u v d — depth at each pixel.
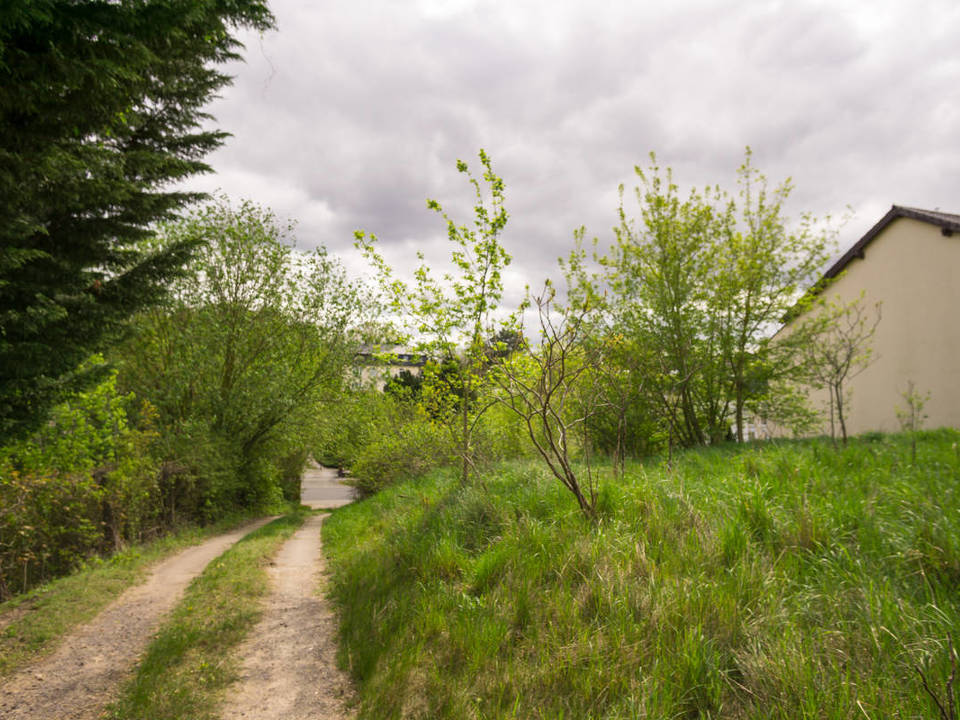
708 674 2.80
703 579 3.72
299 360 20.02
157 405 16.25
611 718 2.72
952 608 2.80
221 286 18.14
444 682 3.46
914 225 13.77
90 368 6.75
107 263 6.86
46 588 7.36
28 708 3.86
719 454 9.24
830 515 4.23
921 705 2.22
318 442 22.06
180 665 4.41
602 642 3.36
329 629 5.20
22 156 4.97
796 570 3.62
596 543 4.62
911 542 3.51
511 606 4.14
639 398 11.90
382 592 5.50
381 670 3.87
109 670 4.50
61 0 3.96
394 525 8.84
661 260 12.76
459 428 11.55
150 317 16.00
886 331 14.66
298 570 8.16
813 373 12.51
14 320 5.22
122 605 6.52
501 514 6.23
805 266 12.66
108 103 5.42
